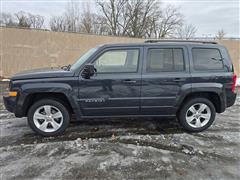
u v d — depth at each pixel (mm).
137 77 3570
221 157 3000
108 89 3549
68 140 3494
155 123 4375
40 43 11766
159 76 3615
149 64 3652
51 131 3650
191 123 3969
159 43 3711
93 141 3451
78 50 12516
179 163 2803
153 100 3670
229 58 3912
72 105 3545
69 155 2969
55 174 2518
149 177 2479
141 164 2752
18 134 3766
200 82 3717
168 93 3674
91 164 2736
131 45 3648
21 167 2660
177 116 4039
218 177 2510
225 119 4836
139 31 29844
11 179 2412
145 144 3369
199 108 3957
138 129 4039
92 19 24984
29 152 3059
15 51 11406
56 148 3184
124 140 3510
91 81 3498
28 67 11742
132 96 3613
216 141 3557
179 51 3723
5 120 4539
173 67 3699
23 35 11406
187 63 3713
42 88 3408
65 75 3480
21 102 3434
